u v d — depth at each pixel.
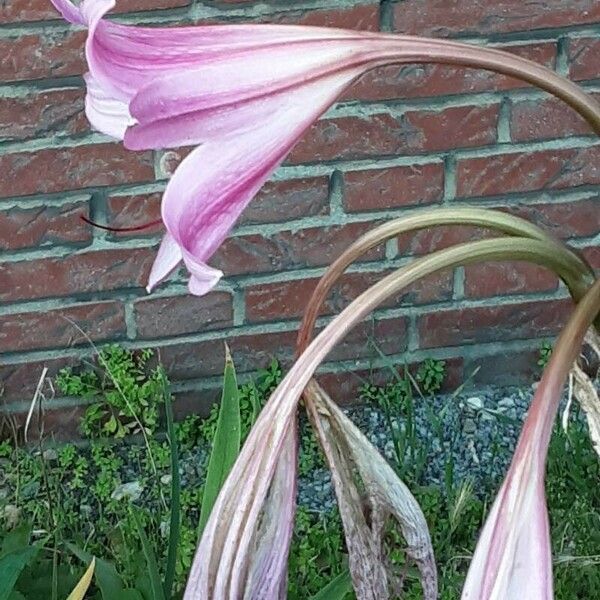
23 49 0.97
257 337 1.14
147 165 1.03
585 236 1.14
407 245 1.10
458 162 1.08
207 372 1.14
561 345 0.36
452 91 1.04
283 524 0.41
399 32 1.01
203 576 0.38
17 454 1.10
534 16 1.03
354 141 1.05
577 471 0.99
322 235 1.09
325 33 0.38
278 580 0.42
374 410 1.16
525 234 0.40
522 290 1.15
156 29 0.38
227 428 0.62
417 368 1.17
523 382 1.20
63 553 0.93
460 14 1.01
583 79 1.06
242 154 0.38
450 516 0.92
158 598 0.66
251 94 0.38
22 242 1.05
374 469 0.43
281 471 0.41
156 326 1.11
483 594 0.35
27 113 0.99
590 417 0.44
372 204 1.08
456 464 1.09
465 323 1.16
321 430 0.43
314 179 1.06
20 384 1.12
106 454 1.11
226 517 0.37
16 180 1.02
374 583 0.45
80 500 1.07
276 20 0.99
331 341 0.37
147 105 0.36
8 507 1.04
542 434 0.35
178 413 1.15
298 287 1.11
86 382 1.12
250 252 1.09
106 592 0.67
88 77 0.43
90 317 1.10
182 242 0.37
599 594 0.90
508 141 1.07
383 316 1.14
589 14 1.03
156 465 1.10
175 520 0.68
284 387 0.37
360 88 1.02
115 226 1.06
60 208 1.04
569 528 0.96
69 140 1.01
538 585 0.34
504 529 0.35
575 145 1.09
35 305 1.09
